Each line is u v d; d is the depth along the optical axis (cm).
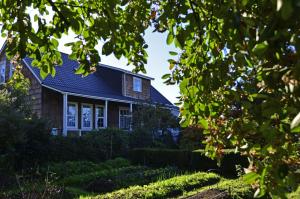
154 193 854
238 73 244
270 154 190
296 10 119
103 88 2425
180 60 331
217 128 264
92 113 2273
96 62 370
